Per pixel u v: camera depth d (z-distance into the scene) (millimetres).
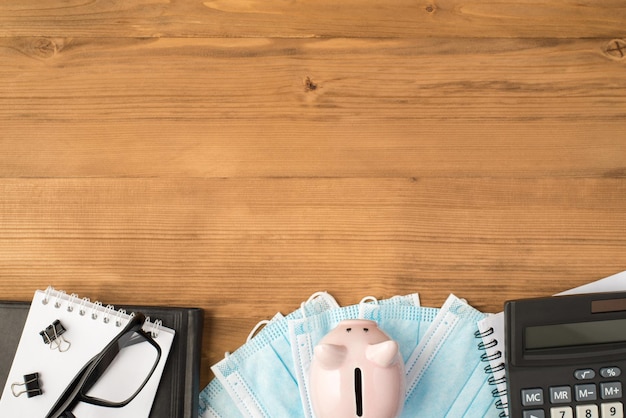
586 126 616
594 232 606
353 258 610
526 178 613
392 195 614
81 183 625
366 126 621
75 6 635
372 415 518
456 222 611
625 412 542
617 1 621
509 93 619
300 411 597
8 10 635
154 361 588
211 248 616
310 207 616
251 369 604
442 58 624
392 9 627
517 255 606
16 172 627
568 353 545
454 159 616
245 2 630
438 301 605
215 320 610
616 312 547
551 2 624
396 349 515
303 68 627
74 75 631
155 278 615
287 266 612
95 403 564
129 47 632
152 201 621
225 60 628
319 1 629
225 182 620
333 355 519
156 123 627
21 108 630
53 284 616
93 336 593
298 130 623
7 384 585
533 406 544
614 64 619
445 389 593
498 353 583
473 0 626
